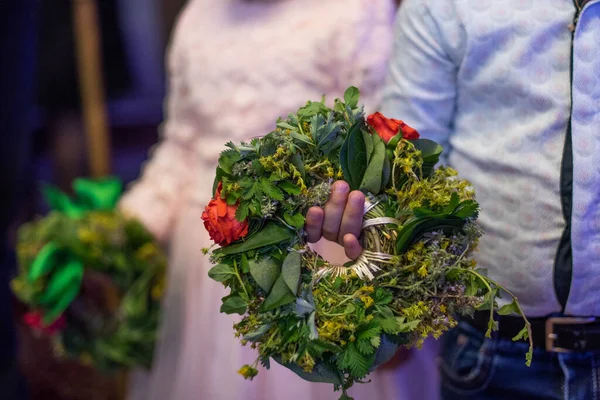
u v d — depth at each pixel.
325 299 0.89
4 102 1.57
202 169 1.48
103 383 2.11
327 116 0.95
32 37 1.63
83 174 2.53
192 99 1.49
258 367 1.38
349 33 1.32
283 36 1.37
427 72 1.10
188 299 1.50
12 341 1.69
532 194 1.03
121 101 2.73
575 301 1.04
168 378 1.57
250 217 0.90
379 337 0.87
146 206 1.70
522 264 1.05
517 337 0.90
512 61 1.01
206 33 1.49
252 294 0.89
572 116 0.99
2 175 1.62
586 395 1.07
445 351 1.22
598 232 1.01
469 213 0.90
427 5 1.08
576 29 0.98
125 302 1.70
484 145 1.08
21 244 1.70
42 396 2.07
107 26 2.49
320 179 0.93
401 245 0.92
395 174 0.96
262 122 1.37
